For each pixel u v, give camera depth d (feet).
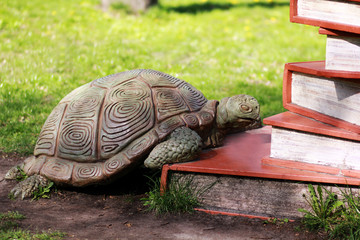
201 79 26.27
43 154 13.93
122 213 12.56
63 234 11.03
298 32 39.40
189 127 13.42
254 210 12.31
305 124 12.07
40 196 13.60
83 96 14.16
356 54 11.37
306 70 12.35
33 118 20.71
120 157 12.84
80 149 13.17
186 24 40.27
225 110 14.15
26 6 39.99
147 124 13.12
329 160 11.89
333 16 11.48
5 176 15.02
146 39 34.81
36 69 26.76
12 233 10.76
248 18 43.68
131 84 14.11
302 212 11.92
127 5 42.09
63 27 34.94
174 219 12.11
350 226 10.82
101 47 30.91
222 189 12.54
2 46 29.73
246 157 13.46
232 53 32.40
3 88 23.81
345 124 11.53
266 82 27.07
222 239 10.96
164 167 12.67
